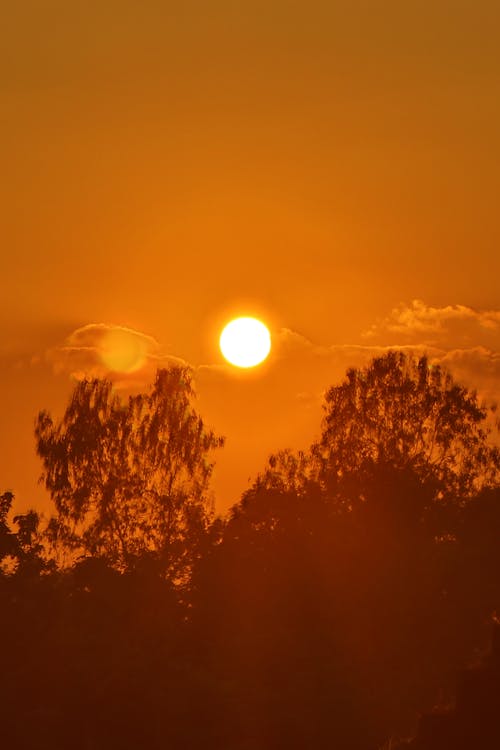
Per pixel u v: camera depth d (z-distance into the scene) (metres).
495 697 97.25
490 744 95.88
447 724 98.12
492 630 103.12
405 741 101.44
